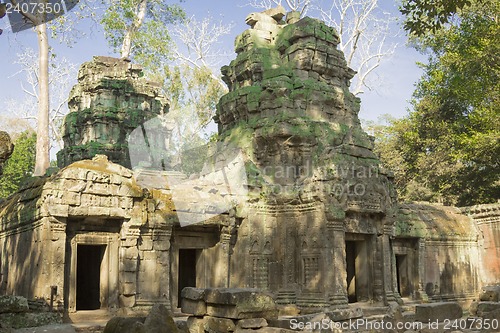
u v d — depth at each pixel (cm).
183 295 1462
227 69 2777
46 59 2862
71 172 1844
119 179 1934
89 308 2423
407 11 1609
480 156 3547
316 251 2127
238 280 2167
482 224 3002
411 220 2678
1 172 1204
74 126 3344
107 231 1970
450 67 3666
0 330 1270
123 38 3509
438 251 2805
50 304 1750
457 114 4062
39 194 1900
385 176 2439
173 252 2102
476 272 2973
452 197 4134
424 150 4225
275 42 2669
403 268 2700
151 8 3562
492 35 3234
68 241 1886
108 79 3316
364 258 2339
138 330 1090
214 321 1364
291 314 2045
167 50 3566
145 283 1969
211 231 2202
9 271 2123
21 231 2033
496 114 3381
